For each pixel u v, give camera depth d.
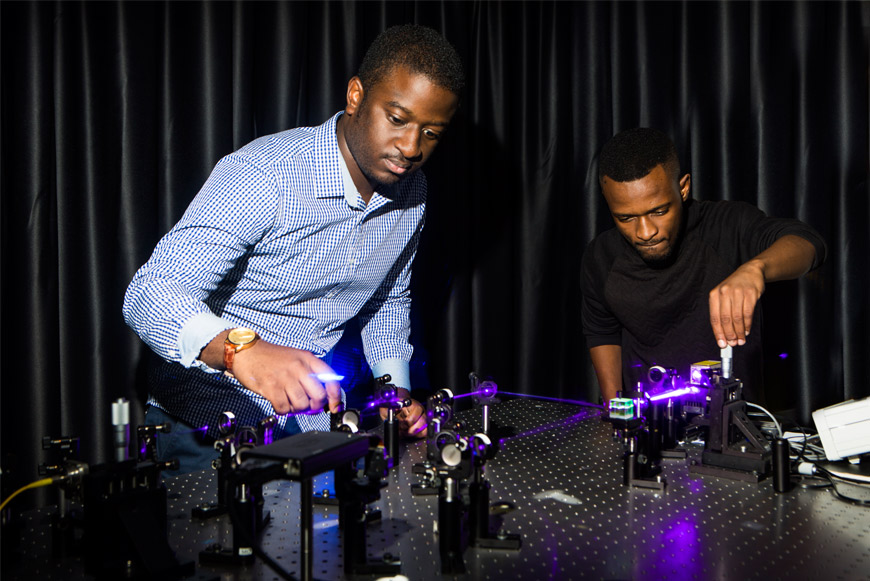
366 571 0.91
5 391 1.98
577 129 2.69
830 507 1.14
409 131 1.42
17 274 1.97
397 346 1.90
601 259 2.12
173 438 1.68
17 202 1.97
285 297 1.67
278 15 2.25
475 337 2.65
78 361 2.07
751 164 2.68
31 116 1.96
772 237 1.86
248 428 1.10
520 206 2.67
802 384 2.65
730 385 1.35
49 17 1.98
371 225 1.73
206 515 1.09
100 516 0.88
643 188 1.72
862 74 2.64
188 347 1.22
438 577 0.90
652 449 1.35
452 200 2.55
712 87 2.66
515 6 2.64
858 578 0.89
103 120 2.07
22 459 1.98
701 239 2.02
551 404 1.92
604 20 2.65
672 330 2.07
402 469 1.35
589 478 1.28
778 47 2.66
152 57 2.11
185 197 2.17
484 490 0.99
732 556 0.96
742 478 1.28
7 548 0.93
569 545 0.99
